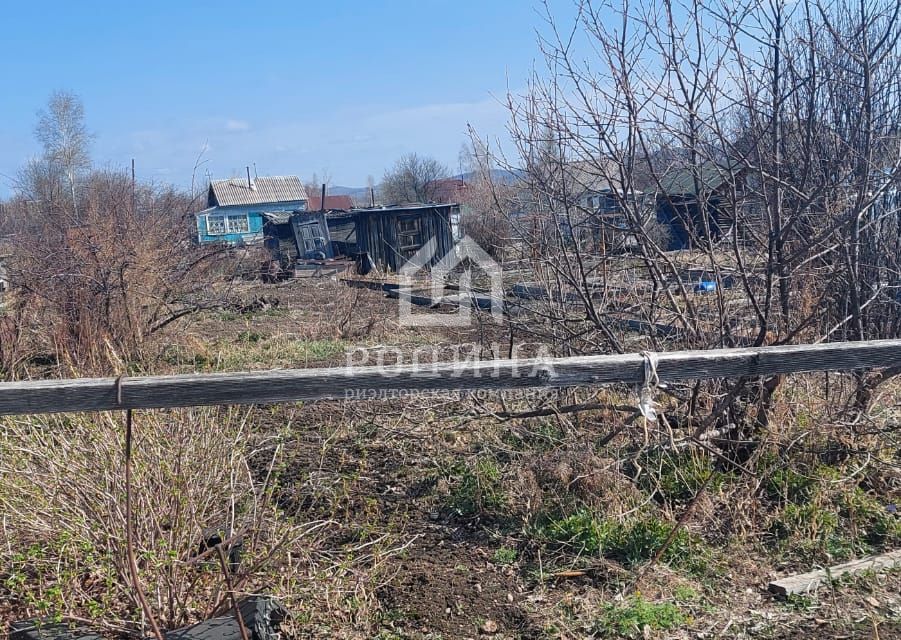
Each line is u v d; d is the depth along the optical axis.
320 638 3.49
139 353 8.16
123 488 3.50
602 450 5.25
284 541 3.62
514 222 6.02
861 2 5.05
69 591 3.40
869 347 3.78
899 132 5.34
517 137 5.59
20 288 8.96
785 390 5.32
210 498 3.72
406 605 3.80
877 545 4.25
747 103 5.18
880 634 3.38
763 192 5.18
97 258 8.60
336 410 6.80
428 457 5.73
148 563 3.33
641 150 5.49
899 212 5.70
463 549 4.43
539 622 3.63
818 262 5.55
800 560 4.10
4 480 3.62
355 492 5.20
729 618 3.59
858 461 5.02
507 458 5.55
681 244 6.10
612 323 5.79
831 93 5.32
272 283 17.97
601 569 4.06
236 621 3.18
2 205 11.12
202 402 3.04
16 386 2.89
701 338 5.41
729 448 5.12
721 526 4.40
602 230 5.71
